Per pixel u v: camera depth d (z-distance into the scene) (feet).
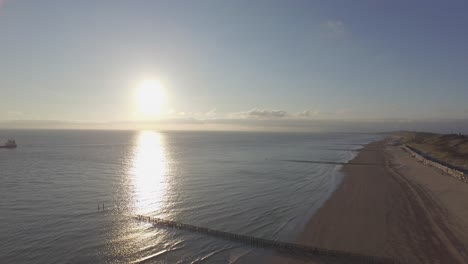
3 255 75.61
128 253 77.77
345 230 90.68
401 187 150.00
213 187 159.53
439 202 117.91
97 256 75.77
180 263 72.33
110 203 125.39
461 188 133.39
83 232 91.76
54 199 131.64
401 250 75.72
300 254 76.38
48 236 88.28
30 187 157.99
